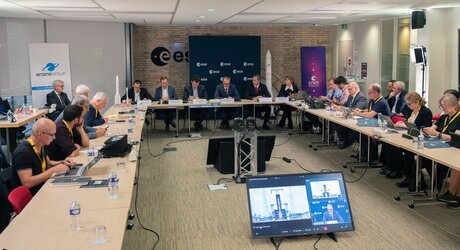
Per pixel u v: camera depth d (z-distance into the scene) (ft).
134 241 14.42
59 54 37.01
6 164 19.22
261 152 22.44
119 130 21.42
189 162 25.27
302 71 44.98
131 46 40.37
